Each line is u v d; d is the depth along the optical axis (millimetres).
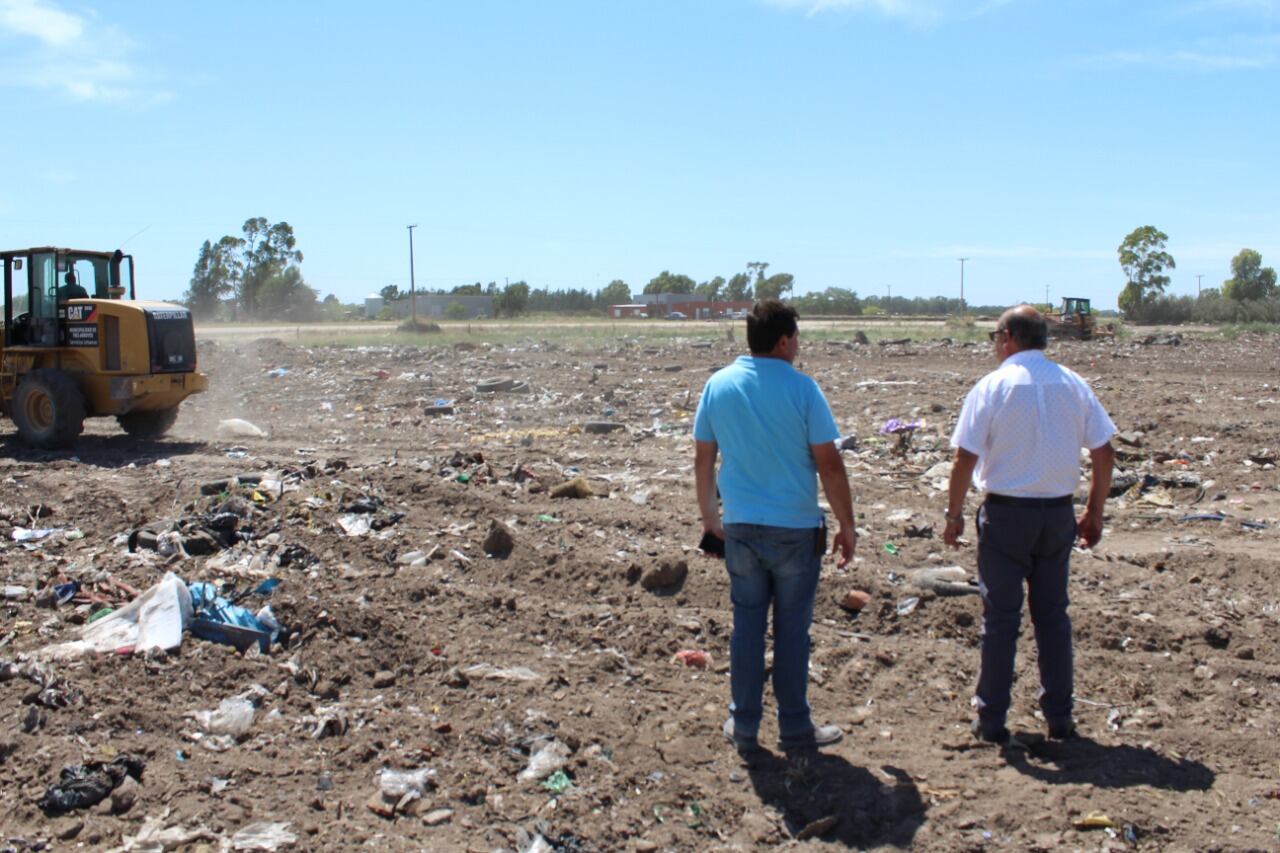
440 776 4688
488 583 7371
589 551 7852
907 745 5125
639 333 47062
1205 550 8375
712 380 4996
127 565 7363
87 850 4094
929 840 4285
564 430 15016
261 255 111500
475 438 14414
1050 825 4367
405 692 5598
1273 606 7145
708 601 6973
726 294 134875
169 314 13633
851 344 36406
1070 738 5199
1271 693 5785
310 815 4367
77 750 4742
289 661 5859
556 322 80562
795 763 4879
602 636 6348
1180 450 12969
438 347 34344
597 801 4531
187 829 4219
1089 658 6184
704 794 4633
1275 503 10273
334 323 87375
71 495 9625
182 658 5723
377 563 7621
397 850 4129
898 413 16172
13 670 5457
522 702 5418
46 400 13367
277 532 8086
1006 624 5070
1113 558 8211
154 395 13453
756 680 4941
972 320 55656
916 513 9469
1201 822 4395
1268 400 17922
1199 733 5270
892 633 6633
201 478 10523
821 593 7027
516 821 4383
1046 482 4941
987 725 5156
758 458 4836
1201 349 33938
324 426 15836
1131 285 83688
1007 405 4934
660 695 5641
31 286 13672
